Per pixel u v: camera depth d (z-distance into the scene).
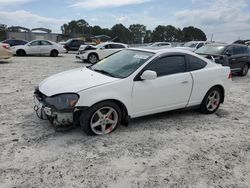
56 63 16.67
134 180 3.45
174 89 5.29
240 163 4.02
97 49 17.56
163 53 5.24
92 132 4.57
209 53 11.98
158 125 5.31
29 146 4.18
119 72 4.98
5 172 3.48
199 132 5.09
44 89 4.62
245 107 7.01
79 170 3.60
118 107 4.70
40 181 3.34
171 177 3.55
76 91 4.34
